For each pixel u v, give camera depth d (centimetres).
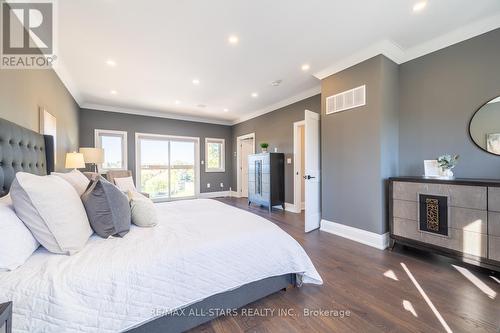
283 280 167
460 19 213
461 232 202
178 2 185
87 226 127
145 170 572
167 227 158
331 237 302
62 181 132
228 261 134
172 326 120
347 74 298
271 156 476
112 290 97
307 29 226
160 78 349
